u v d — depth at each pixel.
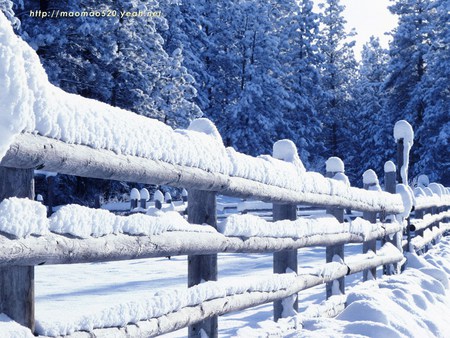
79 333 2.32
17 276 2.09
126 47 35.56
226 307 3.63
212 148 3.51
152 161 2.83
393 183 9.03
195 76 53.16
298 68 62.62
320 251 13.46
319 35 64.88
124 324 2.60
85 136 2.32
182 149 3.12
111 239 2.50
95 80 33.31
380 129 58.09
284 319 4.51
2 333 1.92
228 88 58.31
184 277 9.30
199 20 56.03
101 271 10.22
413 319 5.23
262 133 55.91
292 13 66.94
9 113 1.81
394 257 8.27
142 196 18.25
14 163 1.98
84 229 2.33
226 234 3.67
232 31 58.28
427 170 51.12
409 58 57.34
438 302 6.32
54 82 30.81
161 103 38.28
